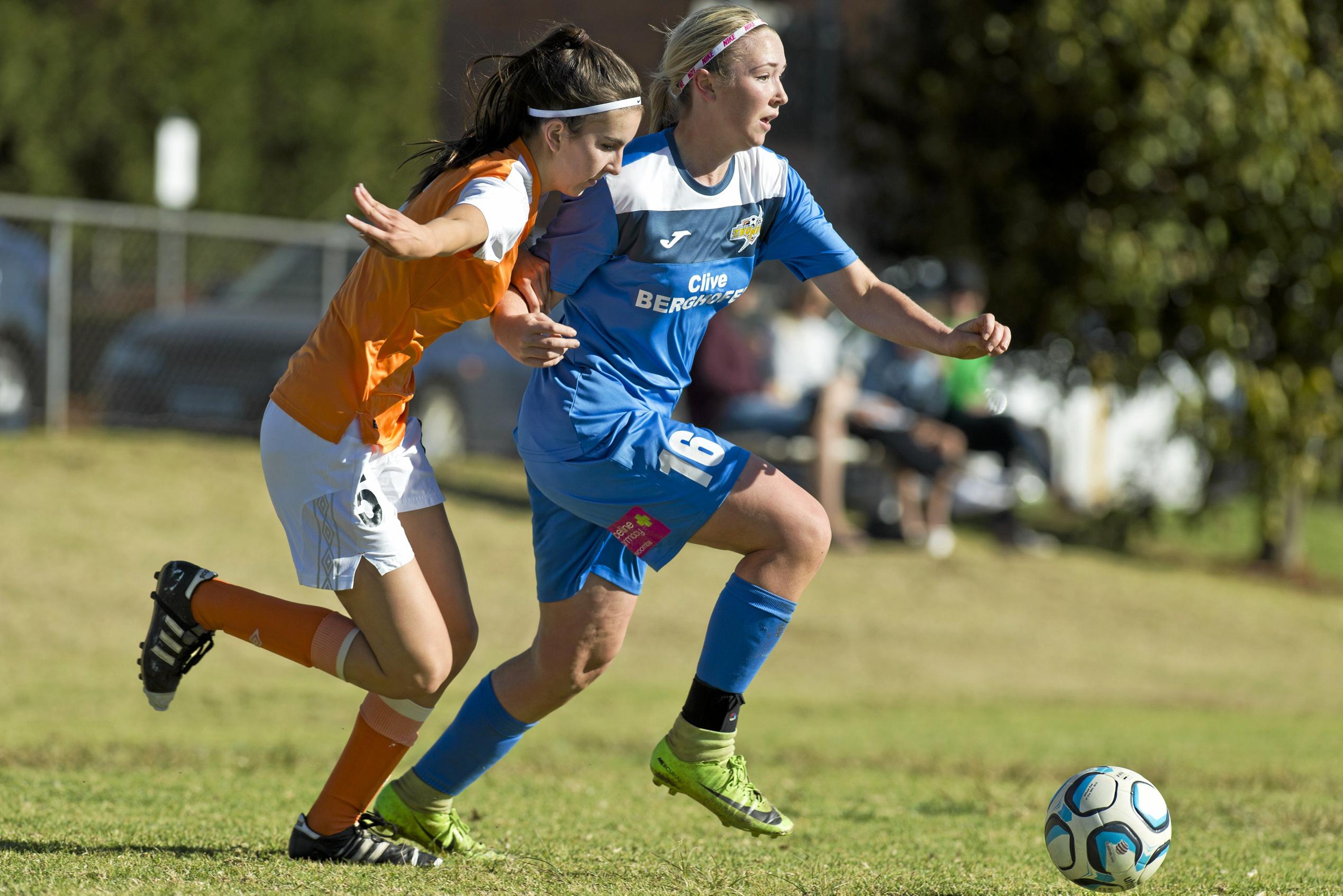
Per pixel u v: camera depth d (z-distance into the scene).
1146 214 54.09
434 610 13.79
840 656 41.88
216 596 14.07
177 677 14.37
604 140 13.46
